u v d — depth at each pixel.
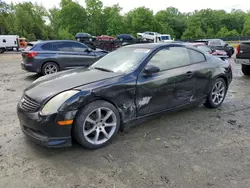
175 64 4.03
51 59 8.34
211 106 4.80
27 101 3.07
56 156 3.00
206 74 4.41
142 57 3.72
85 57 8.88
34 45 8.37
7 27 47.22
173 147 3.22
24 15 48.62
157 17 77.06
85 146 3.09
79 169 2.72
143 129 3.80
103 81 3.21
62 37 57.84
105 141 3.23
